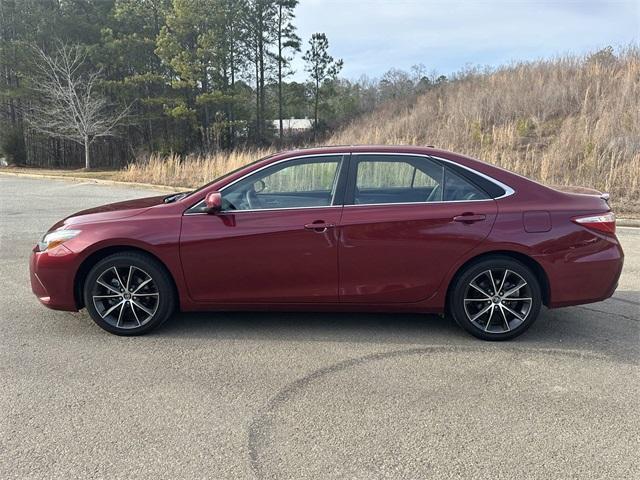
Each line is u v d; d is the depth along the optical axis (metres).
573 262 4.05
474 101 22.44
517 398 3.24
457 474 2.50
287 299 4.16
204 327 4.47
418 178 4.19
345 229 4.04
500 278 4.15
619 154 13.51
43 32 34.59
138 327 4.24
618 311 4.94
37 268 4.22
